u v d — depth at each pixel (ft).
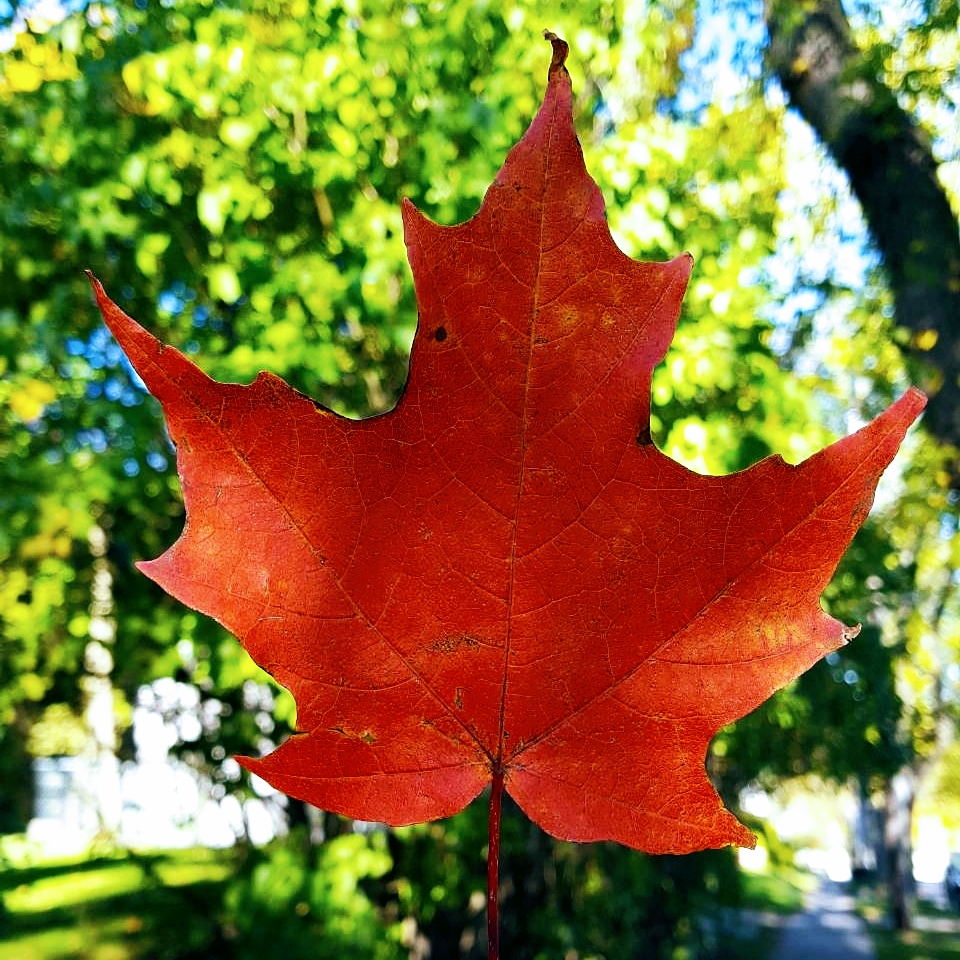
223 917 22.15
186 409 2.53
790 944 53.01
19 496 18.07
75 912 33.09
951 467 26.81
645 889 25.52
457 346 2.52
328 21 16.37
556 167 2.44
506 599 2.67
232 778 25.40
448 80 17.58
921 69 24.84
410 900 20.86
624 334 2.52
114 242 19.84
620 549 2.64
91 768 55.67
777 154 26.27
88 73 17.57
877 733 28.30
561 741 2.75
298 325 16.38
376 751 2.72
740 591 2.66
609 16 18.53
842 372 27.12
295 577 2.62
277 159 16.24
